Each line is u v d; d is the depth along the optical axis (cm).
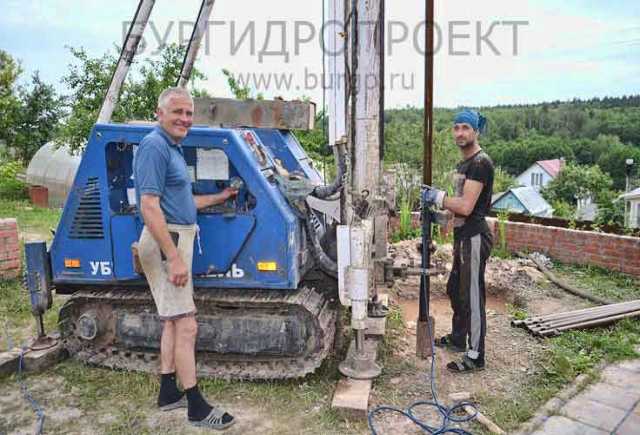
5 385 408
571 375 416
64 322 441
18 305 575
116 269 408
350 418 355
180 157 348
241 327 403
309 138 1023
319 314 410
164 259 340
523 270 686
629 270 682
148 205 322
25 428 350
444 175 1102
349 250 386
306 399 381
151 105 1178
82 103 1204
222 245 390
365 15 430
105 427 351
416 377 416
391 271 472
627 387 401
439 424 350
